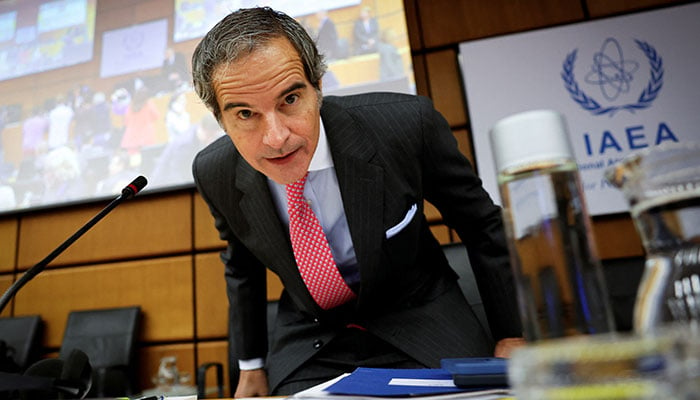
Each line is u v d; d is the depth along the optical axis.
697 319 0.27
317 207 0.89
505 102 2.14
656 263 0.30
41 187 2.40
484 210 0.87
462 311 0.90
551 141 0.31
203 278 2.24
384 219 0.85
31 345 2.20
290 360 0.90
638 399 0.17
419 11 2.37
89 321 2.16
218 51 0.65
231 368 1.27
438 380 0.50
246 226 0.93
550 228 0.31
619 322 1.04
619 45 2.12
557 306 0.30
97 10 2.59
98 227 2.38
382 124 0.90
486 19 2.29
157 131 2.35
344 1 2.28
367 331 0.87
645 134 2.03
